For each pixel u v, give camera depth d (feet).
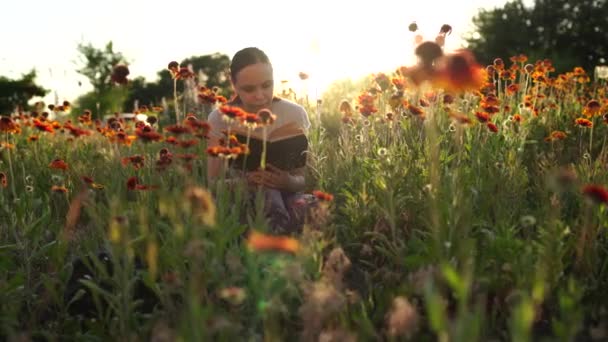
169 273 8.80
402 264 8.79
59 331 8.55
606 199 6.95
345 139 14.02
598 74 24.35
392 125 13.62
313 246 7.59
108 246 8.34
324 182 12.70
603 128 16.79
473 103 15.80
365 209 10.38
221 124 11.69
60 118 21.61
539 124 17.51
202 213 6.46
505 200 10.31
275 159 11.90
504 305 7.80
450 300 7.70
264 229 8.39
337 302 6.55
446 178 9.45
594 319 7.70
